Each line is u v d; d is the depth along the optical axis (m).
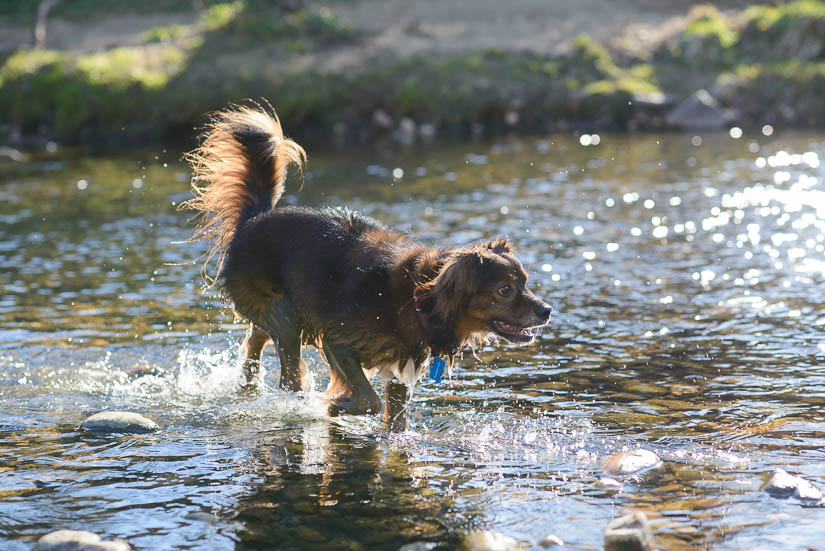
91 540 4.75
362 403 6.64
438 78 23.52
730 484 5.45
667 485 5.47
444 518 5.12
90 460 6.00
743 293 9.68
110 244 12.29
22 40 26.62
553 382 7.36
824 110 23.14
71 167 18.78
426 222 13.14
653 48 25.59
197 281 10.46
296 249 6.90
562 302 9.50
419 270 6.31
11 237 12.74
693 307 9.25
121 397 7.22
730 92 23.47
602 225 13.00
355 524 5.07
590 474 5.68
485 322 6.34
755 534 4.82
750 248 11.61
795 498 5.21
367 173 17.42
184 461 5.99
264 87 22.84
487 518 5.11
